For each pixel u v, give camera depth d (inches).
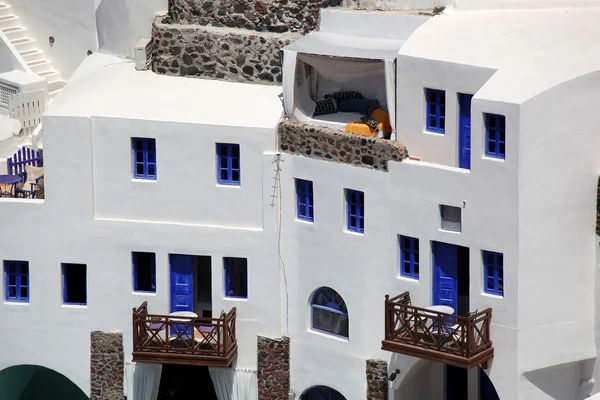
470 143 4731.8
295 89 5022.1
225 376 5211.6
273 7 5196.9
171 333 5177.2
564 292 4704.7
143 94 5191.9
